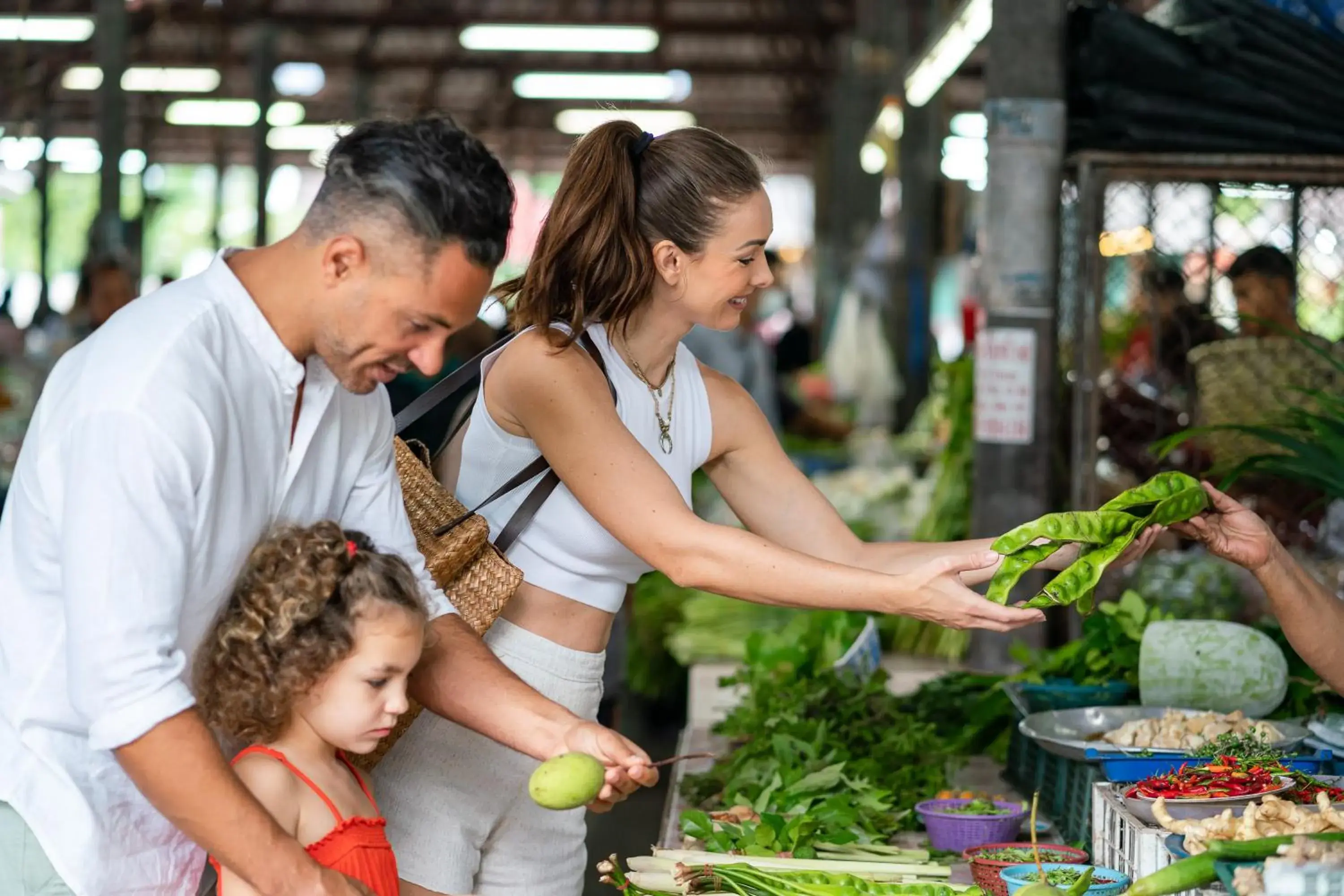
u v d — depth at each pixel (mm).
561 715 1935
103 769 1736
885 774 3016
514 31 17312
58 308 15750
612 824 5012
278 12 16422
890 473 8234
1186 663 2934
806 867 2330
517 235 24141
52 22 13594
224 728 1761
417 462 2270
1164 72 4074
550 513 2279
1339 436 2982
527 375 2197
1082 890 1914
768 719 3164
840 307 14227
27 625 1705
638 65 19828
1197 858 1714
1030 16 4152
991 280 4266
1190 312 4195
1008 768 3211
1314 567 3879
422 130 1646
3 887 1744
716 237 2193
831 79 20125
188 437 1625
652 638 6348
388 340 1693
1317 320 4160
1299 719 2902
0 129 9281
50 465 1657
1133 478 4211
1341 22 4043
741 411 2496
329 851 1780
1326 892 1568
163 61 17000
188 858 1851
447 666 1984
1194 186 4172
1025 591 4289
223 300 1698
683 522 2113
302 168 26922
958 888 2094
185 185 27719
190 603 1718
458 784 2217
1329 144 4004
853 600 2041
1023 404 4254
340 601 1718
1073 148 4289
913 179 13555
